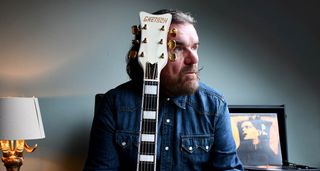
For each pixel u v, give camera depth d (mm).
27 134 1523
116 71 1909
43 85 1867
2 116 1502
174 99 1139
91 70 1895
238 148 1758
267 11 2031
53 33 1882
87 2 1909
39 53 1870
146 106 994
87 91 1889
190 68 1068
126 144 1105
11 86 1847
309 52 2049
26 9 1873
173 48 1047
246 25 2010
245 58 1999
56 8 1891
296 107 2021
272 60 2020
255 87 1997
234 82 1980
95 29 1907
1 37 1851
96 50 1901
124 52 1917
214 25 1982
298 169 1598
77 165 1869
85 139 1880
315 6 2055
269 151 1768
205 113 1139
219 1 1992
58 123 1868
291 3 2051
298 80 2033
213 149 1139
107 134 1119
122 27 1923
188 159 1118
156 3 1954
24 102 1544
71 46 1891
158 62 1035
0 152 1831
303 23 2053
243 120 1803
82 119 1883
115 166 1114
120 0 1929
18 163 1647
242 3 2014
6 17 1857
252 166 1701
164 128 1133
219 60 1976
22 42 1862
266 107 1829
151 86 1013
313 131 2025
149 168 955
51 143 1862
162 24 1076
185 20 1114
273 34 2029
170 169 1112
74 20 1896
